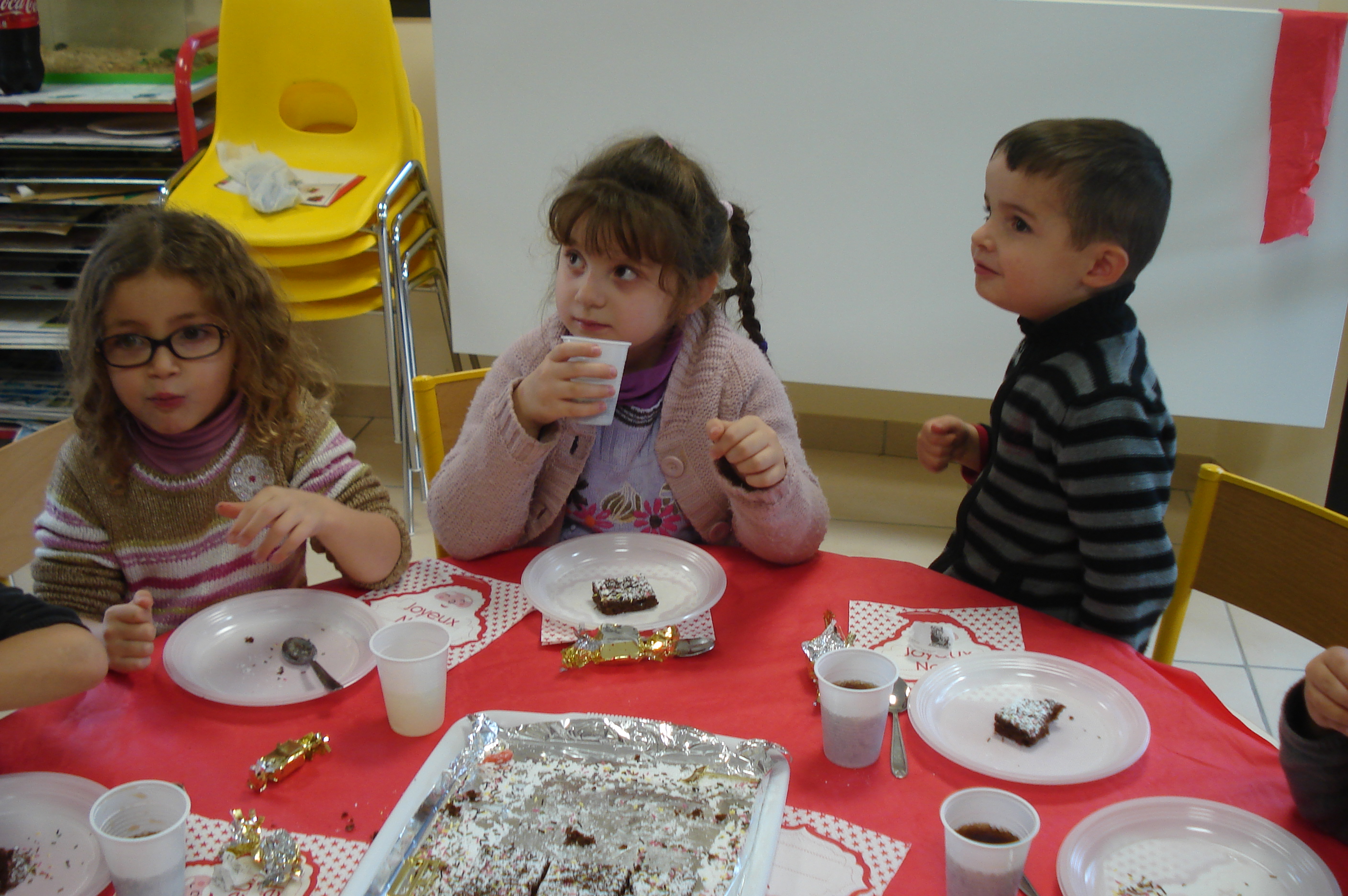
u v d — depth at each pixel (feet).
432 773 2.58
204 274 3.74
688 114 7.86
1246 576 3.93
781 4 7.39
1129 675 3.22
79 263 9.24
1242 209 7.53
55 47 8.98
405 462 8.34
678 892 2.26
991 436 4.77
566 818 2.48
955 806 2.36
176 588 4.04
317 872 2.40
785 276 8.29
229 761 2.80
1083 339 3.97
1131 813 2.55
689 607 3.62
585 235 3.80
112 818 2.32
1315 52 6.99
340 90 8.70
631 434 4.43
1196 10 7.05
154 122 8.77
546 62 7.80
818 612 3.58
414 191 8.55
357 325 10.45
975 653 3.34
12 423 9.23
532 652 3.35
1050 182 3.76
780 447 3.75
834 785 2.72
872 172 7.84
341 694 3.10
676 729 2.74
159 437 3.93
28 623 2.82
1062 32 7.23
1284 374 7.97
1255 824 2.51
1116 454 3.74
